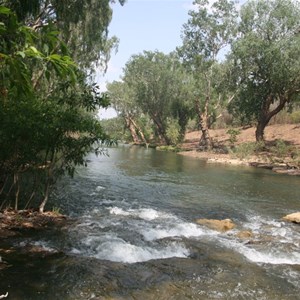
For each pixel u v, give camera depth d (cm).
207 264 664
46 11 1855
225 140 4325
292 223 1040
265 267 667
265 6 3219
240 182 1855
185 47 3797
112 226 883
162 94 5150
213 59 3747
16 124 767
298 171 2325
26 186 1226
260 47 3098
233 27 3653
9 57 274
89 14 2275
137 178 1812
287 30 3184
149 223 938
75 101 917
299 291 569
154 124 5900
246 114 3703
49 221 877
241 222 1023
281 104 3328
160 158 3123
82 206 1091
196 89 3950
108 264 633
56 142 875
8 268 581
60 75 286
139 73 5172
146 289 545
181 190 1526
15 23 268
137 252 703
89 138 908
